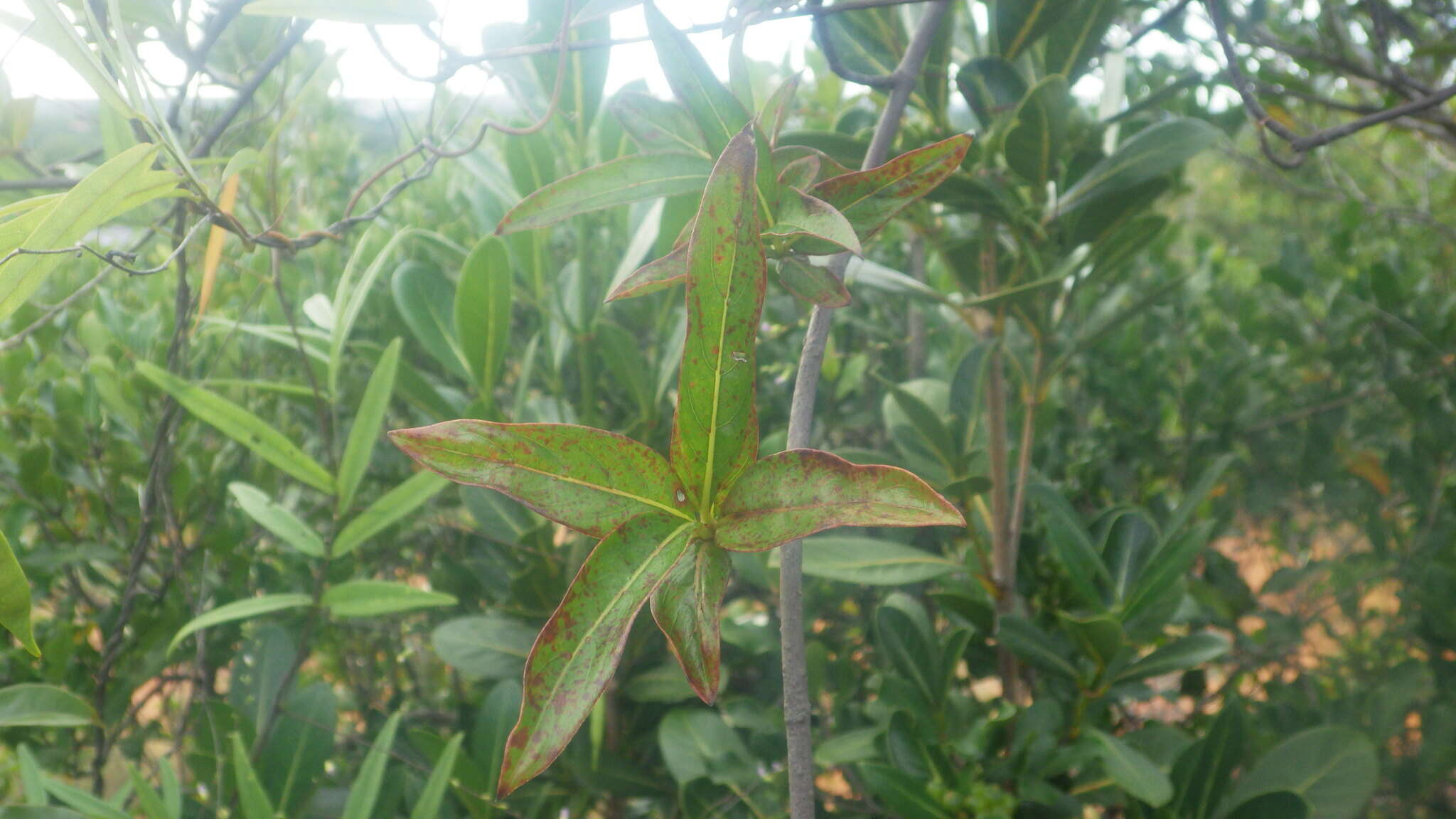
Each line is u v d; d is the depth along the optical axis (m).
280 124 0.50
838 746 0.65
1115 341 1.07
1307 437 1.05
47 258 0.32
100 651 0.75
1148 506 0.98
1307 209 2.28
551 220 0.35
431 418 0.75
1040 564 0.72
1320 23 0.98
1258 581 1.29
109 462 0.70
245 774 0.51
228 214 0.37
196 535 0.75
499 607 0.76
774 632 0.76
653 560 0.26
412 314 0.71
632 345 0.75
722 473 0.27
